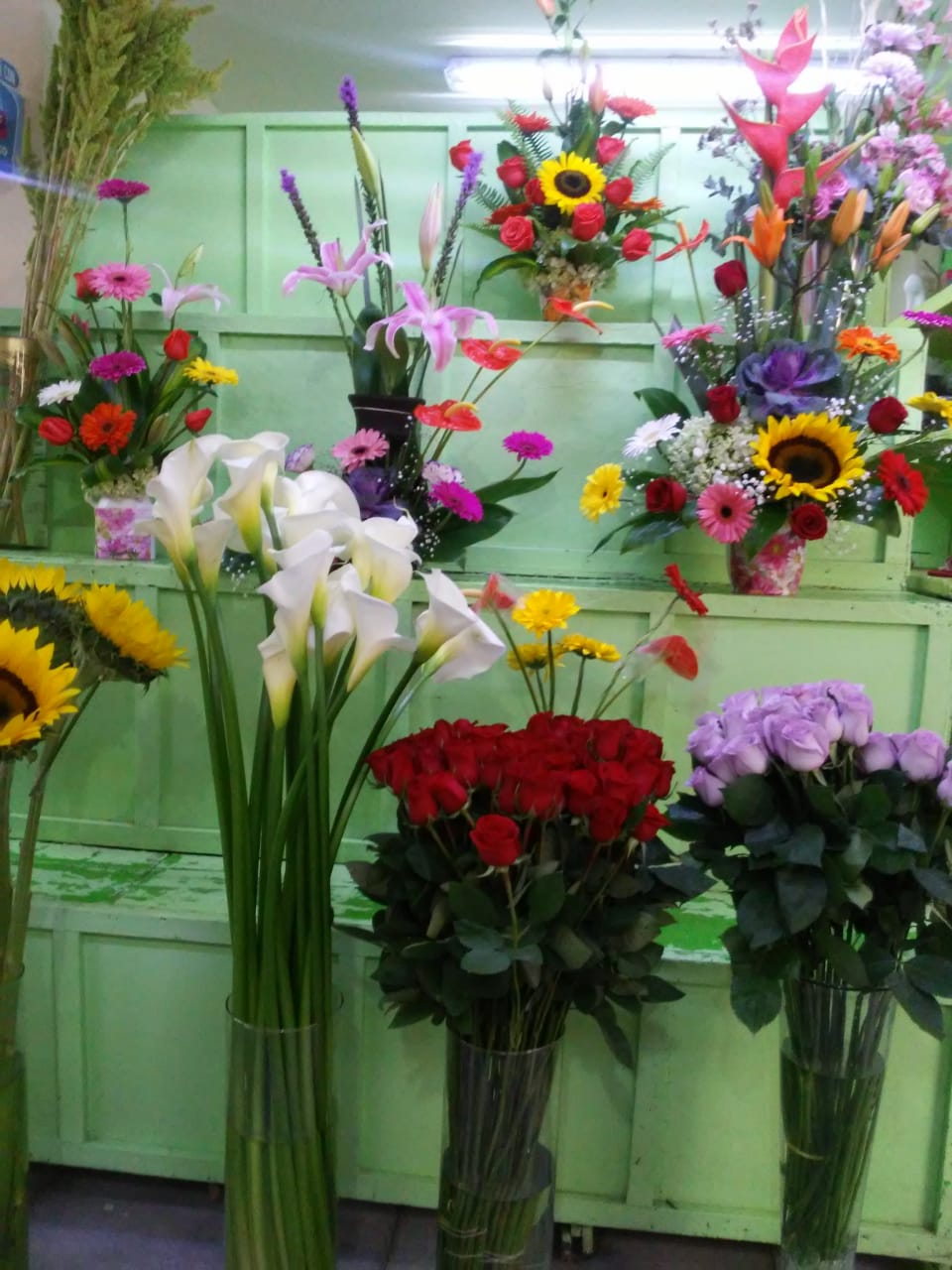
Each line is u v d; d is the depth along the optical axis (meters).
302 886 0.95
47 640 0.96
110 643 0.99
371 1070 1.26
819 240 1.41
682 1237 1.33
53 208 1.58
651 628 1.35
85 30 1.54
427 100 3.01
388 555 0.92
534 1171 0.97
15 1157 1.05
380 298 1.58
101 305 1.66
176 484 0.89
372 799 1.41
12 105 1.68
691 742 0.96
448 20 2.50
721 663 1.35
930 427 1.40
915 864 0.90
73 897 1.30
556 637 1.38
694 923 1.31
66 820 1.50
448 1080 0.99
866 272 1.45
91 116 1.53
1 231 1.71
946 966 0.89
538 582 1.46
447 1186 0.99
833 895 0.86
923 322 1.41
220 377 1.43
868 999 0.93
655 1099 1.22
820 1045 0.95
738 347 1.38
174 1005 1.28
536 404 1.54
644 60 2.64
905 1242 1.23
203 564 0.91
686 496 1.30
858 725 0.90
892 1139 1.22
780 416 1.28
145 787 1.46
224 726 0.95
